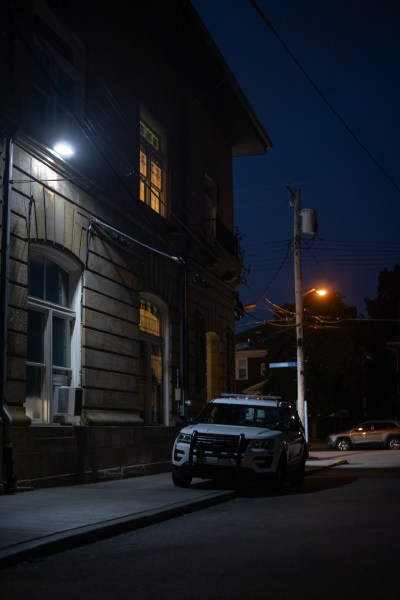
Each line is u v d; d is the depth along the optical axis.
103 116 18.73
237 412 17.73
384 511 13.06
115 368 18.83
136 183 20.39
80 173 16.95
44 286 16.20
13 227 14.41
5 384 13.91
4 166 14.12
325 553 8.84
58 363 16.66
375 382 70.94
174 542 9.73
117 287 19.11
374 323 73.50
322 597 6.61
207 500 13.88
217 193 28.56
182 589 6.97
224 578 7.45
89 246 17.61
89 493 14.46
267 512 13.02
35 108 15.81
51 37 16.61
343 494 16.45
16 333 14.42
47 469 15.37
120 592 6.84
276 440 16.30
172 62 23.70
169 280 22.97
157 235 21.91
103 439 17.88
